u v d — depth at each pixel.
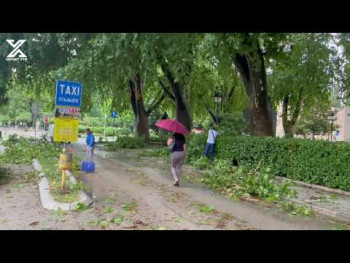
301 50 23.03
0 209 7.83
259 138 14.58
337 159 11.27
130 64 17.39
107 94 32.34
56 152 19.53
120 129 55.69
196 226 7.08
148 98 36.59
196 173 14.62
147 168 15.89
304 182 12.38
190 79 23.97
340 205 9.27
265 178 10.28
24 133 52.09
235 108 31.84
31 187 10.38
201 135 18.00
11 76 29.06
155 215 7.82
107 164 17.23
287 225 7.39
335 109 50.91
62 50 25.73
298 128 47.16
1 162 15.95
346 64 24.59
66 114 9.68
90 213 7.79
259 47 15.76
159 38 13.95
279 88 26.94
